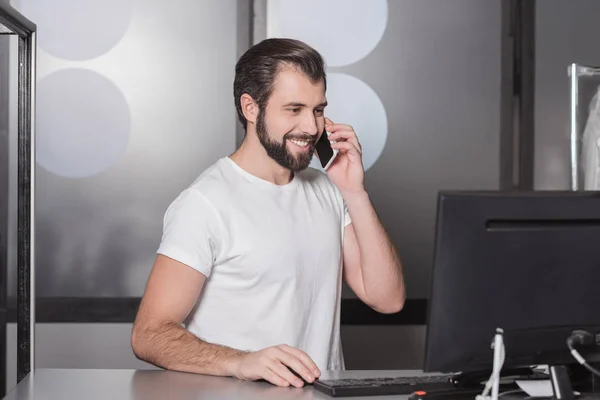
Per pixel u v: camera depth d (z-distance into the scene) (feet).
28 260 6.42
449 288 4.58
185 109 12.21
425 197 12.58
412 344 12.41
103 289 12.13
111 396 5.16
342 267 7.43
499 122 12.64
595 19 12.60
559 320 4.75
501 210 4.58
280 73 6.51
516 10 12.59
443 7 12.52
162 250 6.44
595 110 8.81
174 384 5.48
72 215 12.10
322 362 6.93
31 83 6.44
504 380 5.29
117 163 12.16
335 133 6.96
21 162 6.42
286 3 12.29
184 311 6.34
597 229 4.75
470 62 12.57
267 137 6.59
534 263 4.66
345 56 12.42
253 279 6.64
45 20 12.03
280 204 6.83
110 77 12.12
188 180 12.22
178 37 12.20
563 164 12.66
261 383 5.51
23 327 6.39
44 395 5.20
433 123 12.57
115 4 12.10
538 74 12.60
